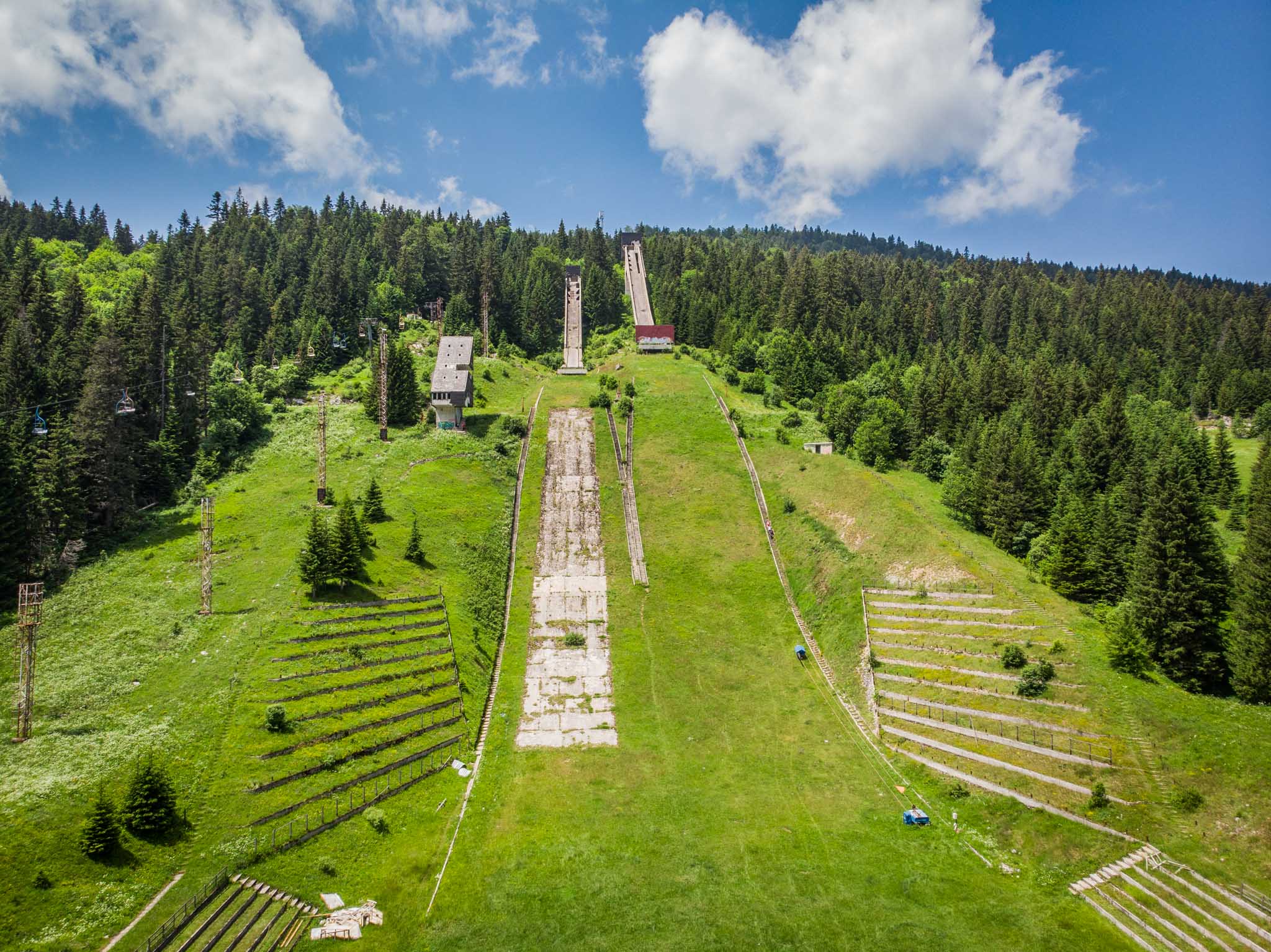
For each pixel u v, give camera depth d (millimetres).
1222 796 65250
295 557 103250
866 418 153250
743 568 120562
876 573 107875
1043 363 172625
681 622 108562
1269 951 52812
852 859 67375
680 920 60219
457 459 145000
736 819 73312
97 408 113938
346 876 62469
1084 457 126625
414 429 156375
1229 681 78438
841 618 103812
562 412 171625
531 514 133750
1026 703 79500
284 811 65500
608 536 128750
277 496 125625
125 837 58438
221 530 114125
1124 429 128625
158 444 130250
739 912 61125
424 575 107000
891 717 85312
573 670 98250
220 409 150000
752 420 166750
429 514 123750
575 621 108312
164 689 76500
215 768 67000
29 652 68812
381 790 71938
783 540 125875
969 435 137375
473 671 93875
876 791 76750
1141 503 107250
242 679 78062
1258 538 80188
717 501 137500
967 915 60031
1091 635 86562
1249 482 134250
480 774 78875
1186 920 56500
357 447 147250
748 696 94062
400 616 96125
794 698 93375
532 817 73000
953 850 67812
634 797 76500
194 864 58625
